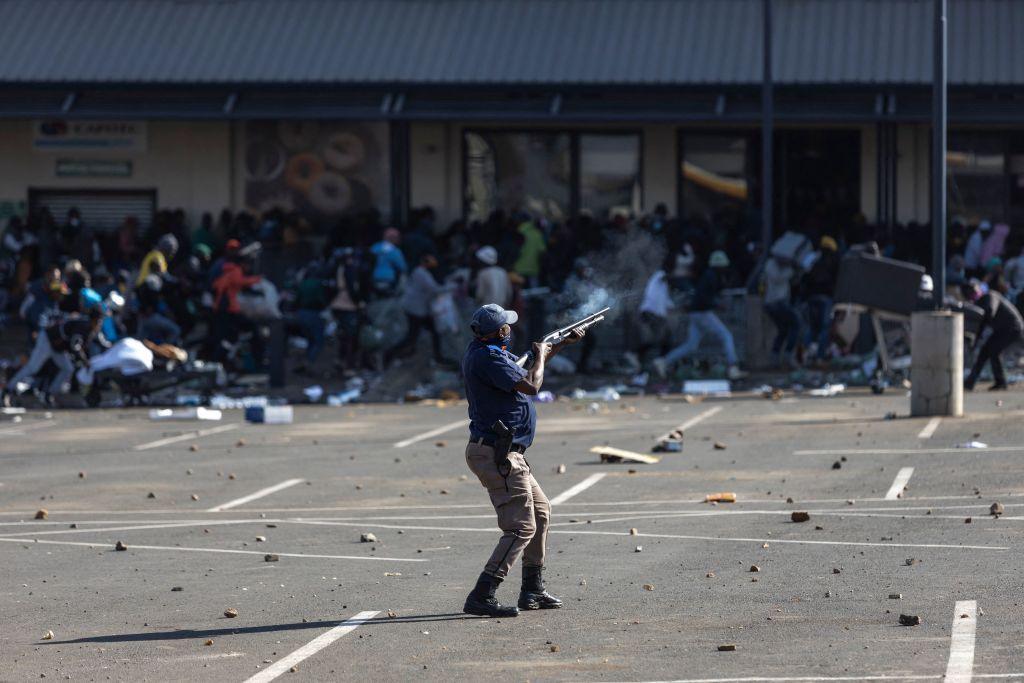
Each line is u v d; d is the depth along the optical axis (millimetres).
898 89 89062
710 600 25672
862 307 61031
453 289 70562
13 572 30516
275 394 66938
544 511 25281
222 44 96312
